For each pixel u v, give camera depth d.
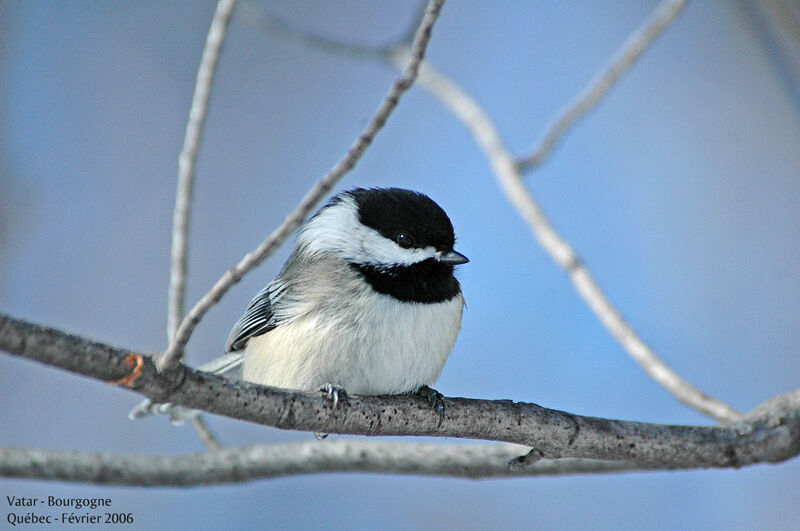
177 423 8.97
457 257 8.21
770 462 7.36
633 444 7.16
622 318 8.74
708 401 8.12
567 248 9.16
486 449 8.57
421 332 8.08
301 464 8.61
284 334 8.33
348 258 8.27
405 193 8.49
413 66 6.07
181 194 8.09
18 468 7.83
